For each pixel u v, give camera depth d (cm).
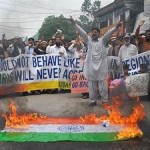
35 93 1056
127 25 2062
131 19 2064
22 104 861
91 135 584
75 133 595
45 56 1055
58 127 629
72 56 1053
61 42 1096
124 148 530
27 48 1048
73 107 807
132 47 966
